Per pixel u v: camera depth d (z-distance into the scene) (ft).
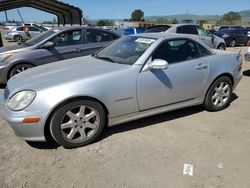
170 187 9.37
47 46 22.29
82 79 11.46
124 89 12.18
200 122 14.56
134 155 11.28
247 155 11.35
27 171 10.24
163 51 13.53
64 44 23.31
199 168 10.42
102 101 11.75
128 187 9.37
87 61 14.14
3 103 11.55
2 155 11.30
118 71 12.20
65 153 11.43
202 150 11.70
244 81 24.26
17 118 10.63
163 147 11.91
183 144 12.18
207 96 15.51
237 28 66.64
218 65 15.43
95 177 9.90
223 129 13.76
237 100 18.44
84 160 10.93
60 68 13.12
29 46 22.65
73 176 9.96
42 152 11.51
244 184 9.55
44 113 10.73
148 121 14.52
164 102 13.69
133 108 12.75
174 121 14.60
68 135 11.48
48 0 51.26
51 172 10.18
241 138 12.82
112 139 12.57
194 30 37.47
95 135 12.09
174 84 13.67
